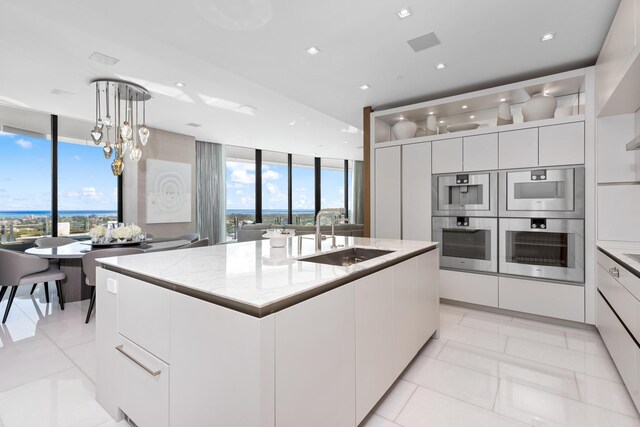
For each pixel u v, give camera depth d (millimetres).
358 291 1617
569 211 3051
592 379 2172
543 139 3172
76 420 1717
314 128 6105
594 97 2941
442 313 3533
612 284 2314
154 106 4773
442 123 4230
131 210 6156
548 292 3164
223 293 1182
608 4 2199
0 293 3283
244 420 1100
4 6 2305
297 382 1214
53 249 3701
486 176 3490
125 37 2760
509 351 2594
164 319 1416
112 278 1725
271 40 2648
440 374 2242
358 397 1609
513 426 1708
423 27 2477
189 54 3084
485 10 2268
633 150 2756
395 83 3584
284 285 1300
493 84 3619
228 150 8234
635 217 2777
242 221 8383
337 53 2883
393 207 4148
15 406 1836
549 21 2406
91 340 2748
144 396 1529
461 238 3666
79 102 4523
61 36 2740
